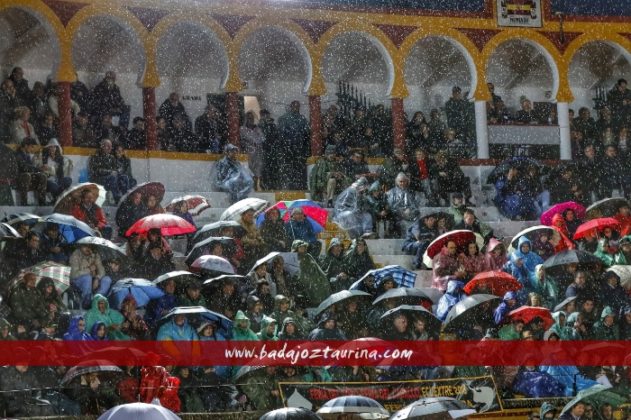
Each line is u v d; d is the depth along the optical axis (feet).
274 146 124.47
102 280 96.99
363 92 135.13
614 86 134.92
